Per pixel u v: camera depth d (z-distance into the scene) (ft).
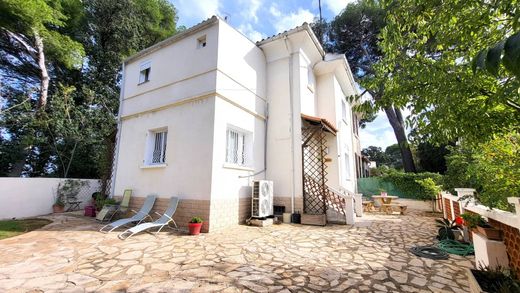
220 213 23.03
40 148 45.98
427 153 58.80
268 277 12.05
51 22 43.11
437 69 8.70
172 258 14.69
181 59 27.99
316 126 31.35
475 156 13.61
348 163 46.50
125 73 35.01
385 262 14.57
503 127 8.86
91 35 55.62
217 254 15.52
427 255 15.74
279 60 33.45
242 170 26.76
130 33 56.39
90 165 47.50
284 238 19.99
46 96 44.96
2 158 41.55
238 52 28.35
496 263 11.39
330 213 28.66
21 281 11.35
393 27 10.02
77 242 18.03
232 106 26.27
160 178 26.14
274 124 31.99
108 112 52.95
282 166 30.25
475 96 8.39
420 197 45.57
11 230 22.08
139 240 18.69
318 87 39.11
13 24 40.52
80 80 55.26
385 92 11.23
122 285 10.98
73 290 10.50
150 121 29.30
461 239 18.84
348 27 61.82
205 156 23.09
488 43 8.27
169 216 22.12
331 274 12.60
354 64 65.41
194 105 25.22
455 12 8.00
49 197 35.27
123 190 29.84
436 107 9.29
